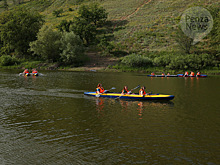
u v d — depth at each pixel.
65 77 37.41
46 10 130.62
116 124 12.62
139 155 8.76
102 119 13.59
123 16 95.19
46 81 31.53
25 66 57.88
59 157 8.58
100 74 43.78
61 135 10.88
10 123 12.73
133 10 100.25
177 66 49.56
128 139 10.38
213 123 12.85
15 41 65.88
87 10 86.94
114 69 52.47
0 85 27.20
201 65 50.06
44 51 57.97
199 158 8.52
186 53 56.97
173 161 8.29
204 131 11.50
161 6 97.75
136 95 19.41
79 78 36.00
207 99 19.72
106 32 81.56
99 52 66.56
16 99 19.38
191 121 13.22
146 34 73.19
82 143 9.91
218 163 8.13
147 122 13.02
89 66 55.72
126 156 8.66
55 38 59.53
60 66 57.19
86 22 78.19
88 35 73.94
